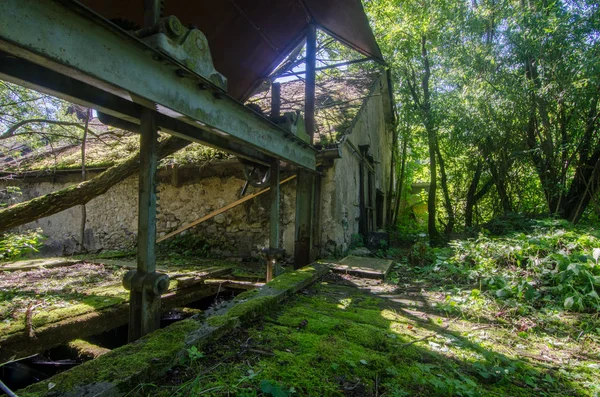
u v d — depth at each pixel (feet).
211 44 12.84
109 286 10.59
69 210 22.49
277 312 7.47
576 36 16.61
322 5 12.67
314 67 13.94
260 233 17.69
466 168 29.78
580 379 5.12
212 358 4.94
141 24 10.57
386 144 39.75
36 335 6.58
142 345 4.75
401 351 5.68
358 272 12.57
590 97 16.75
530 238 12.51
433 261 15.03
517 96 18.63
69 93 4.72
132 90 4.49
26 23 3.20
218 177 18.83
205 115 6.25
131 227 20.51
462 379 4.80
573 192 19.65
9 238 15.47
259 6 12.15
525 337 6.92
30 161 22.62
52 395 3.40
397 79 31.71
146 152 5.61
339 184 17.37
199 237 18.90
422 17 23.81
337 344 5.74
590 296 8.59
